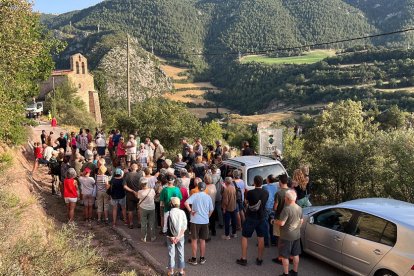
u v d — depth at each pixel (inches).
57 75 2363.4
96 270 270.8
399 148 509.4
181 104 1102.4
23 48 477.7
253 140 1085.8
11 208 291.9
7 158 494.6
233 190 387.9
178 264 299.3
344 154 569.0
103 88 2977.4
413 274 240.7
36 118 1692.9
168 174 346.3
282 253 295.7
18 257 206.8
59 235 278.8
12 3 452.8
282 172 435.2
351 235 288.5
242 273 313.3
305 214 343.3
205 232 328.8
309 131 971.9
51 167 553.3
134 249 358.3
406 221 259.6
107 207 436.1
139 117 1058.1
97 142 722.2
